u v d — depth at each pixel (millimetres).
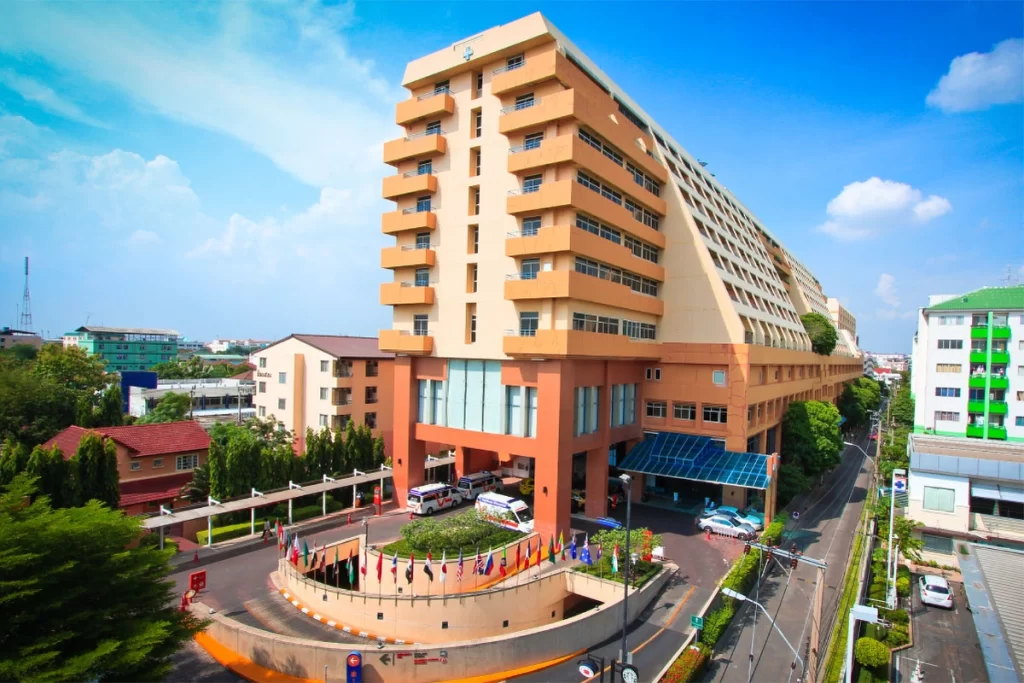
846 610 30844
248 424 57062
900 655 28609
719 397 45969
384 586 31406
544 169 38688
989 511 41000
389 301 46562
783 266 88750
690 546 39094
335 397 60562
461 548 32781
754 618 29141
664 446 47156
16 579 17328
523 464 55312
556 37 40125
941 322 65188
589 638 28281
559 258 37812
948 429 64375
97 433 44188
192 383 111000
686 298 48156
